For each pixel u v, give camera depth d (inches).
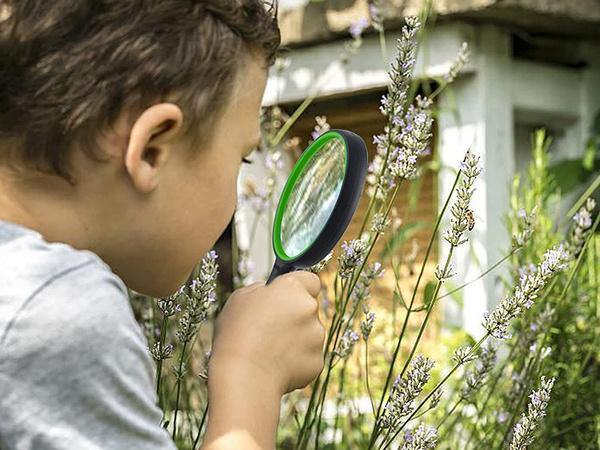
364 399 141.2
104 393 41.8
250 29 50.0
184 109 46.9
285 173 184.7
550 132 179.3
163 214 47.9
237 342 50.6
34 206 46.7
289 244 55.7
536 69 169.3
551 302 112.3
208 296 64.4
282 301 51.9
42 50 45.8
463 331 136.1
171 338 91.4
